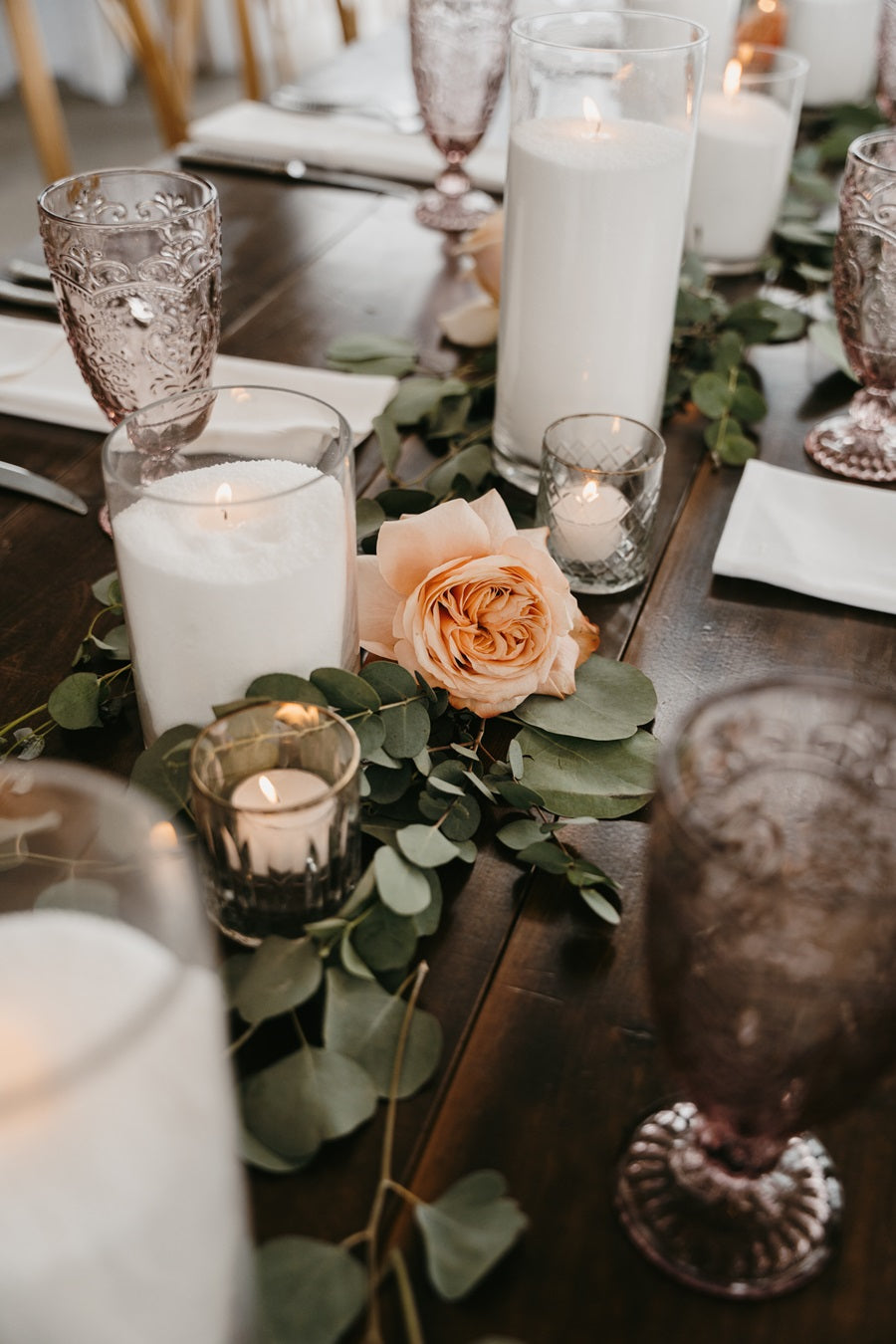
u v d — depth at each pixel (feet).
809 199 3.89
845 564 2.23
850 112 4.39
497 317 2.91
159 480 1.68
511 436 2.52
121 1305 0.83
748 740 1.18
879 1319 1.15
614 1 4.52
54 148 4.91
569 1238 1.20
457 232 3.61
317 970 1.35
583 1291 1.16
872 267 2.38
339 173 3.97
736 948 1.03
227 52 11.50
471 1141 1.29
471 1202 1.18
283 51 6.63
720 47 3.52
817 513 2.37
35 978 0.92
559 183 2.18
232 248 3.48
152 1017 0.77
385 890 1.40
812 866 1.27
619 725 1.81
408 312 3.16
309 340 3.01
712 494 2.52
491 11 3.32
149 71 5.34
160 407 1.60
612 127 2.27
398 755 1.63
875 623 2.14
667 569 2.27
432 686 1.73
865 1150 1.30
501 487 2.53
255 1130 1.24
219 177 3.92
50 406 2.63
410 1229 1.21
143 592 1.56
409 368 2.80
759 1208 1.22
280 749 1.46
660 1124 1.30
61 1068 0.75
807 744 1.20
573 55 2.22
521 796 1.64
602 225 2.20
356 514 2.10
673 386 2.80
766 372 2.99
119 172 2.29
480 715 1.74
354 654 1.80
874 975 0.99
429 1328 1.13
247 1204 1.22
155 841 0.93
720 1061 1.10
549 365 2.38
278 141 4.04
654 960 1.10
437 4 3.29
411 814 1.66
